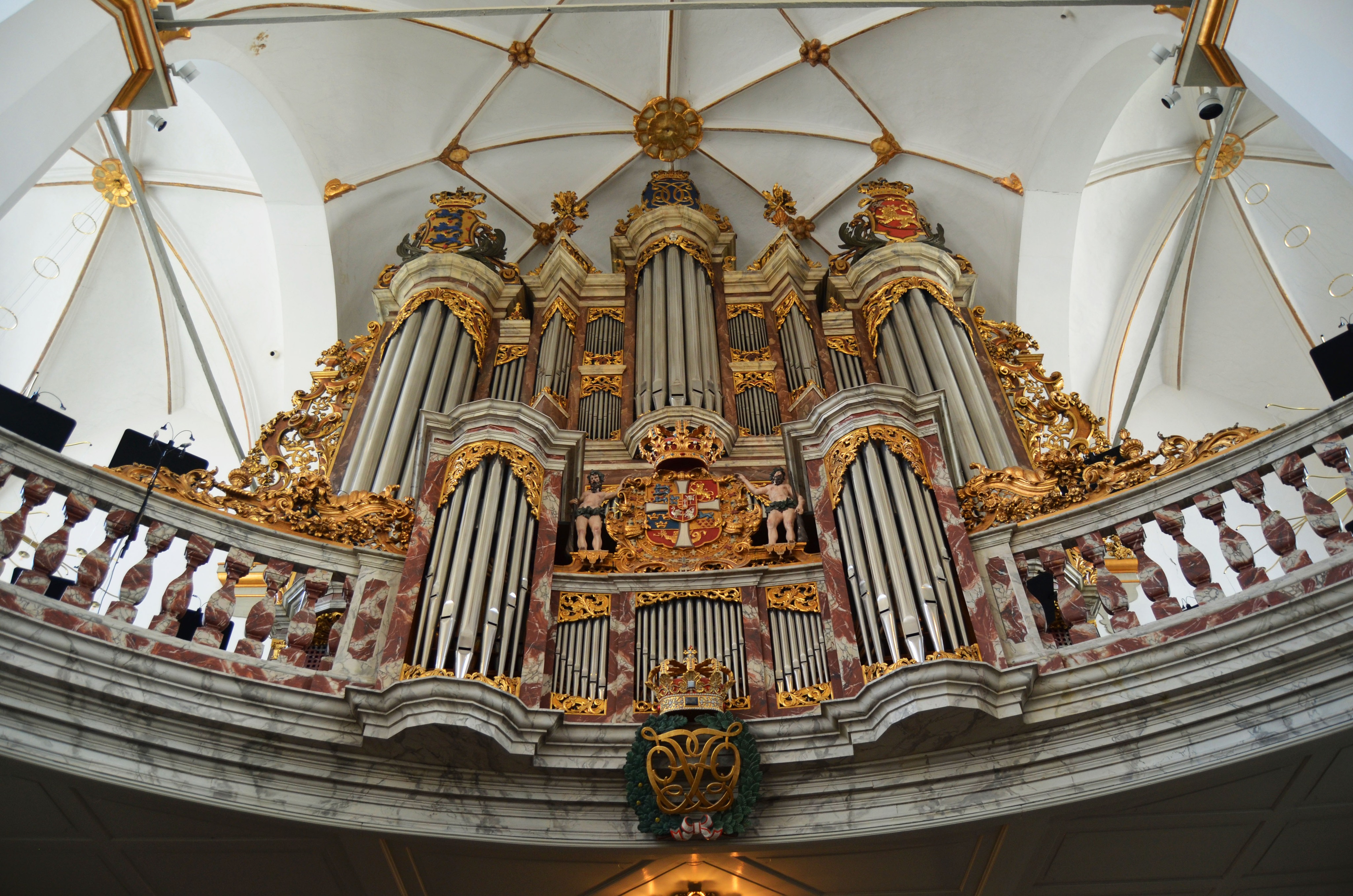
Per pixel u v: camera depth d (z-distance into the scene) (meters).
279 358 15.77
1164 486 7.47
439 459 8.60
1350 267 14.44
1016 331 13.40
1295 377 15.24
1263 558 13.62
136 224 15.33
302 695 6.70
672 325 12.80
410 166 15.59
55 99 7.84
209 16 11.36
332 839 6.67
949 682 6.67
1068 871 7.21
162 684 6.38
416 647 7.12
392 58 14.53
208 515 7.39
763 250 15.23
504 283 13.73
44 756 5.93
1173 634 6.79
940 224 15.24
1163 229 15.66
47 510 13.52
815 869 7.13
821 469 8.77
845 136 15.82
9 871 6.89
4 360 14.67
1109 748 6.62
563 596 8.29
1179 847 7.04
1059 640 8.02
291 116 14.34
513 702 6.87
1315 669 6.33
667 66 15.48
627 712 7.55
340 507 8.06
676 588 8.35
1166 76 14.05
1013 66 14.40
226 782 6.43
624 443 10.96
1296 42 7.93
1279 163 14.73
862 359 12.79
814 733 7.02
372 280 16.02
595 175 16.47
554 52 15.20
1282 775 6.44
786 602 8.23
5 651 5.99
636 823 6.92
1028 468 11.38
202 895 7.17
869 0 9.90
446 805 6.82
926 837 6.80
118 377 15.90
